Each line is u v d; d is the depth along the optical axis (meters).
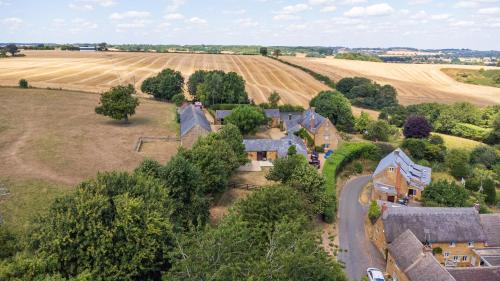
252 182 73.50
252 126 100.06
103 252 33.91
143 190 40.78
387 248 51.78
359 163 91.44
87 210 35.34
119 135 96.69
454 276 43.25
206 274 25.86
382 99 154.25
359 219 65.62
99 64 197.50
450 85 196.25
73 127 101.44
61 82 153.50
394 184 73.31
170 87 144.38
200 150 61.44
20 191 60.78
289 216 43.28
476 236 53.84
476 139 126.12
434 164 96.50
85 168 73.19
